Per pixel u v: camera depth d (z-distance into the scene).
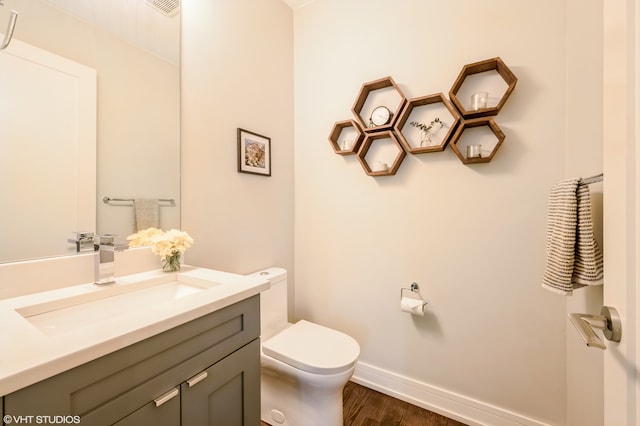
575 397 1.16
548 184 1.28
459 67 1.46
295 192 2.06
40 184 0.91
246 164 1.64
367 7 1.74
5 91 0.84
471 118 1.41
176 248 1.16
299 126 2.04
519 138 1.33
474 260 1.45
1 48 0.83
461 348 1.49
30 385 0.49
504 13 1.35
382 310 1.72
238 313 0.92
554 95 1.26
